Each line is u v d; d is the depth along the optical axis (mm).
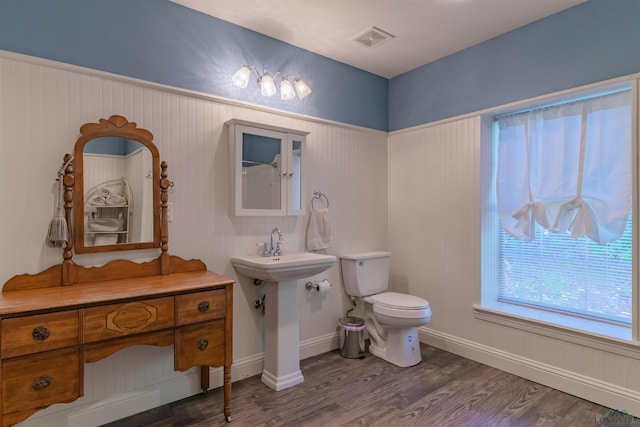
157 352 2084
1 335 1323
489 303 2771
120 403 1957
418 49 2818
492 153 2797
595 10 2125
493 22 2412
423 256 3117
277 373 2279
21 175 1709
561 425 1874
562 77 2266
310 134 2822
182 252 2188
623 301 2223
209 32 2295
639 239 1962
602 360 2086
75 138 1840
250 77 2480
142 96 2041
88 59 1878
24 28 1713
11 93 1682
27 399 1378
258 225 2516
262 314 2527
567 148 2346
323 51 2840
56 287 1731
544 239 2604
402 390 2254
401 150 3312
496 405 2074
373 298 2779
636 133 1969
